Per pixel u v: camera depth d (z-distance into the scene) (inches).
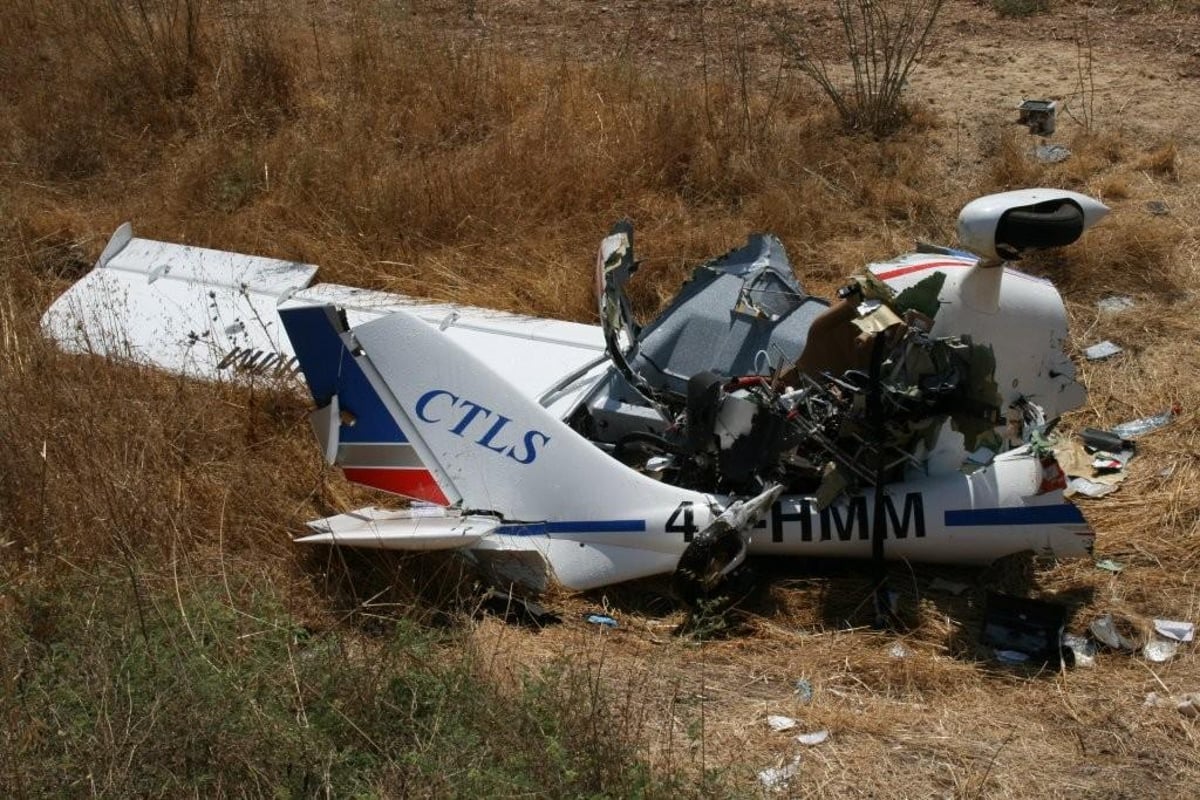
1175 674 175.8
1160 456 228.1
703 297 227.6
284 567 196.9
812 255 298.5
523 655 177.3
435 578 191.0
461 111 359.3
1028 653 180.9
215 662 164.9
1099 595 193.2
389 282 288.4
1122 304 277.7
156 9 412.8
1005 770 157.0
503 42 416.5
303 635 180.2
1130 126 348.2
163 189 330.6
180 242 306.3
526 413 191.9
